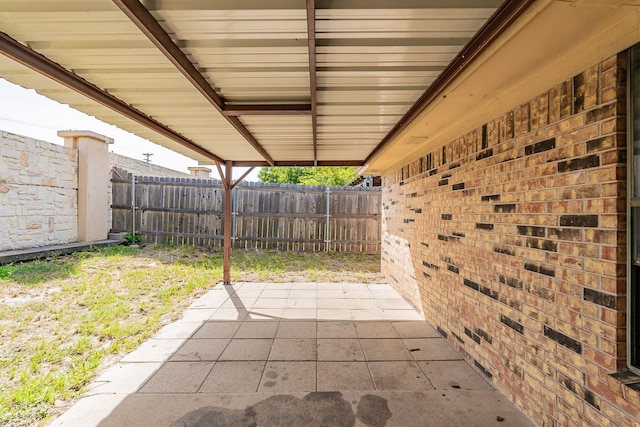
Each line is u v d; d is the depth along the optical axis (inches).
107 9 58.9
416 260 169.3
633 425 54.6
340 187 347.9
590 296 63.3
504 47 65.1
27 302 165.3
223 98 104.3
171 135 140.7
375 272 267.7
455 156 122.1
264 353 119.5
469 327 112.1
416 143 151.6
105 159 334.6
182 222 343.9
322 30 65.5
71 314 152.5
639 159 56.0
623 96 57.8
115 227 347.9
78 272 224.1
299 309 170.6
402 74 85.7
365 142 166.4
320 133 147.1
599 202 61.3
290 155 204.5
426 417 83.0
